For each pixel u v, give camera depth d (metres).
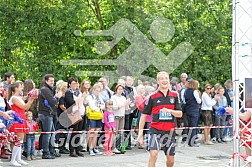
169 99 8.65
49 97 11.02
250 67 8.01
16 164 10.30
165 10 19.39
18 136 10.29
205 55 19.41
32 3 18.06
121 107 12.38
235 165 8.03
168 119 8.60
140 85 12.72
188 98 13.91
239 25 7.96
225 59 19.42
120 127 12.48
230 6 19.56
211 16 19.42
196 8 19.31
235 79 7.99
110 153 12.14
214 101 14.37
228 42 19.64
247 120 8.27
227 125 15.12
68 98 11.48
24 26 18.05
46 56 18.36
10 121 10.30
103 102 12.16
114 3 19.08
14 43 18.17
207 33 19.20
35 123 11.30
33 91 10.38
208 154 12.52
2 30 18.23
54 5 18.33
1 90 10.16
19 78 18.17
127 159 11.49
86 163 10.81
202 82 19.14
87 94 11.91
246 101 7.90
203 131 15.83
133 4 19.08
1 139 8.97
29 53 18.39
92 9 19.50
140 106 12.48
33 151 11.25
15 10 18.03
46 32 18.11
